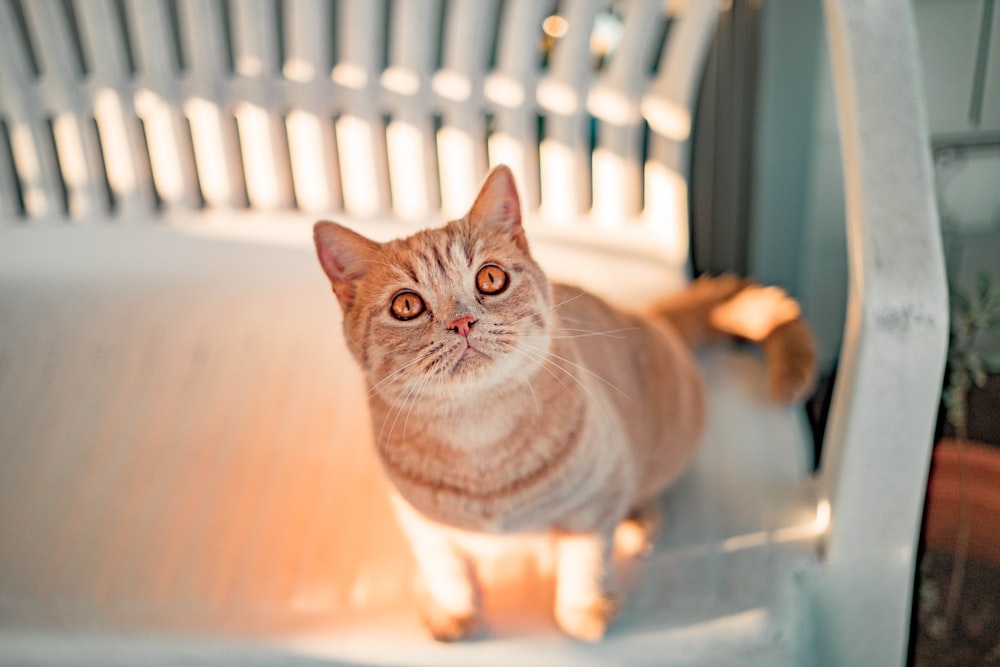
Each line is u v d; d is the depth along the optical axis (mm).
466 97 1921
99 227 1961
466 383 1099
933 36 2104
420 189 1984
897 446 1197
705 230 2289
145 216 1984
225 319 1827
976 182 2236
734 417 1634
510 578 1315
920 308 1128
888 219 1147
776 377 1649
